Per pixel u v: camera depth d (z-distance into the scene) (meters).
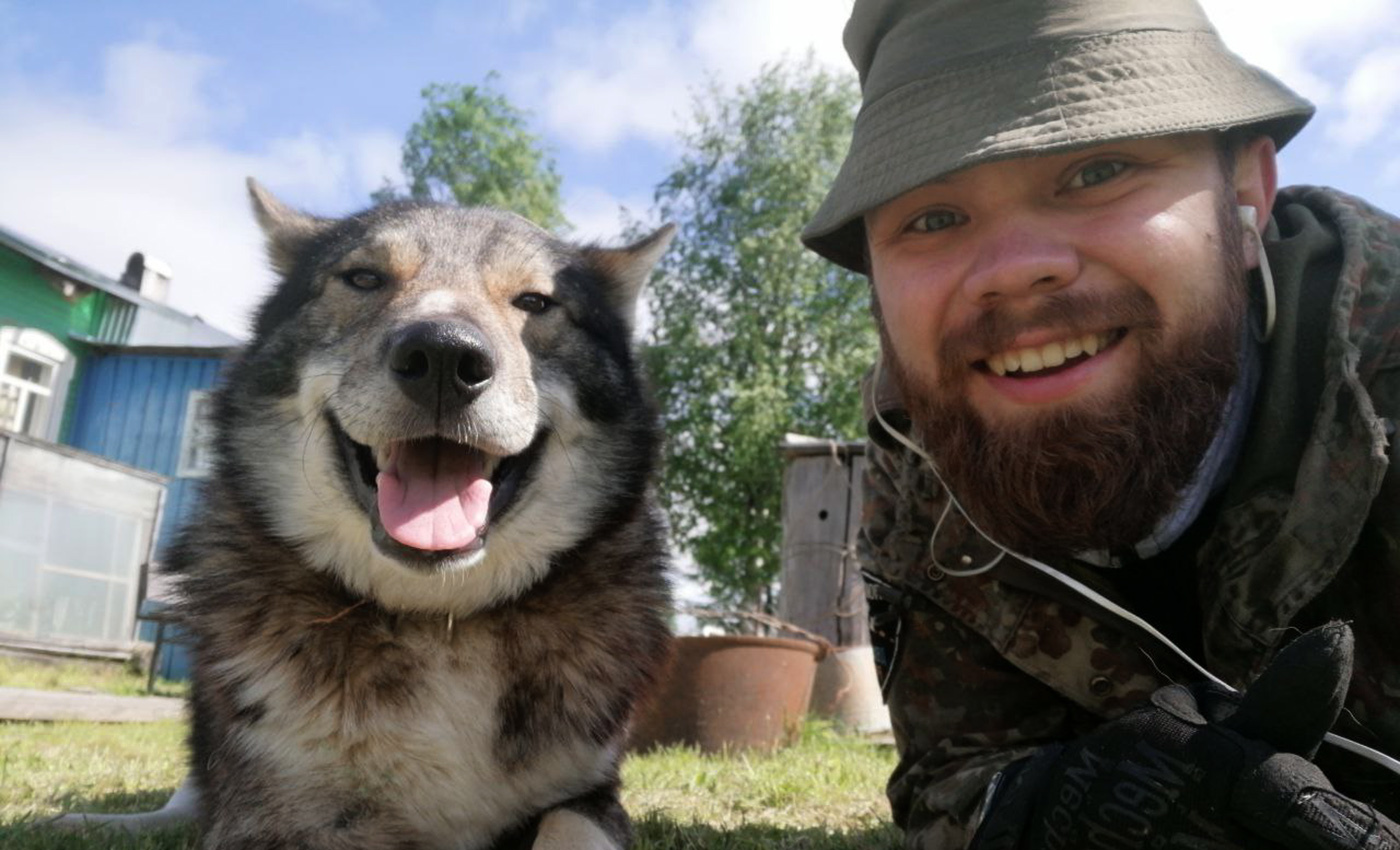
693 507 4.94
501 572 0.52
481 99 6.11
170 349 3.50
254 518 0.54
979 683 0.49
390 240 0.58
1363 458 0.37
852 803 0.80
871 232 0.46
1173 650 0.44
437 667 0.50
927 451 0.48
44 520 2.56
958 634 0.50
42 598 2.57
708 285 5.36
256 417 0.57
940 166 0.40
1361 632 0.40
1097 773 0.32
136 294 3.70
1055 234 0.40
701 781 0.88
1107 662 0.45
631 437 0.63
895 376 0.48
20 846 0.56
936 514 0.50
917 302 0.43
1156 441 0.40
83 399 3.54
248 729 0.48
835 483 1.74
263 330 0.61
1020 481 0.42
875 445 0.55
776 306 5.19
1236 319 0.41
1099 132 0.38
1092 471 0.41
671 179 5.55
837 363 5.01
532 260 0.60
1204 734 0.31
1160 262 0.39
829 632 1.69
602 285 0.68
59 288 3.41
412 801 0.48
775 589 5.10
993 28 0.41
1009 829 0.34
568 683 0.52
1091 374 0.40
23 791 0.78
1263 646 0.41
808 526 1.74
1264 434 0.41
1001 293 0.40
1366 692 0.39
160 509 2.93
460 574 0.51
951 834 0.44
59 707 1.41
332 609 0.50
